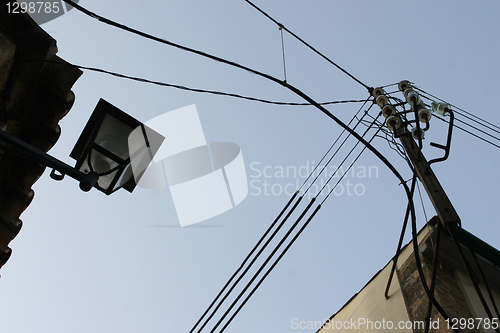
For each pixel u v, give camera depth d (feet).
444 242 15.39
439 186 10.64
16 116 13.50
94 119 10.02
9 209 14.78
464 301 13.98
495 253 15.57
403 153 13.14
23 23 12.79
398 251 15.55
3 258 15.05
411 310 14.66
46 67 13.48
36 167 14.38
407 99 13.16
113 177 10.01
